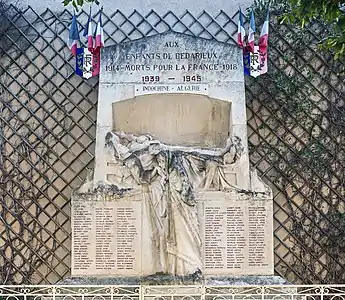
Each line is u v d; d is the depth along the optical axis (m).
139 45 10.63
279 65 12.15
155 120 10.95
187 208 9.92
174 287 9.22
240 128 10.42
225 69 10.62
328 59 12.20
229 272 10.14
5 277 11.55
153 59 10.61
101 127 10.39
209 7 12.33
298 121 12.00
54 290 9.16
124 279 9.93
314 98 12.16
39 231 11.69
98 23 10.93
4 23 12.10
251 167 11.03
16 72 12.02
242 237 10.20
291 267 11.66
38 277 11.61
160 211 9.92
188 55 10.62
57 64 12.05
